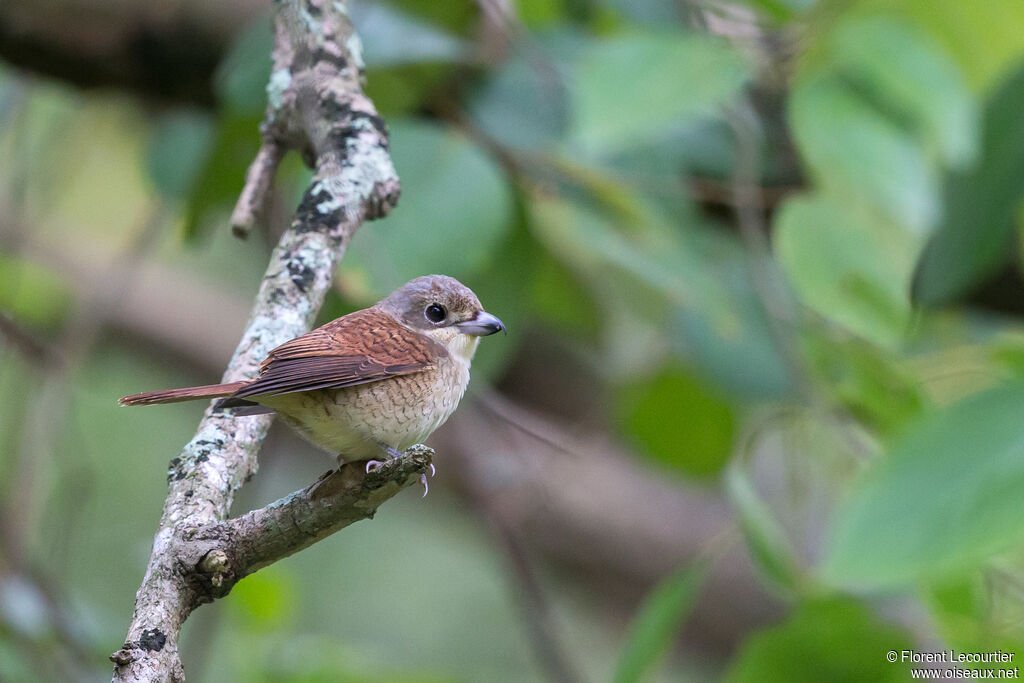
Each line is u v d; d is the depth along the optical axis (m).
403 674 9.25
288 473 14.92
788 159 10.77
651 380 12.14
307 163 7.33
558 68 9.30
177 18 10.50
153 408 15.33
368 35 8.58
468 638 14.85
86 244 15.29
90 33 10.60
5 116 12.45
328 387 6.31
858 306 8.48
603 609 15.09
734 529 7.83
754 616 14.26
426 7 9.80
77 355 11.56
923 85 8.00
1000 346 9.23
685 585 7.58
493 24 9.84
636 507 14.87
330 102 6.98
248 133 9.65
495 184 8.20
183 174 11.16
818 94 8.52
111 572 13.78
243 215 6.85
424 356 7.02
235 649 9.66
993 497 5.20
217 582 5.17
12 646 9.46
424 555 15.39
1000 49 9.09
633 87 7.35
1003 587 7.54
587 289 12.06
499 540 12.16
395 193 6.82
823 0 8.80
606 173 9.27
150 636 4.95
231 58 8.84
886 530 5.29
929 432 5.53
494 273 9.02
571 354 15.52
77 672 9.55
